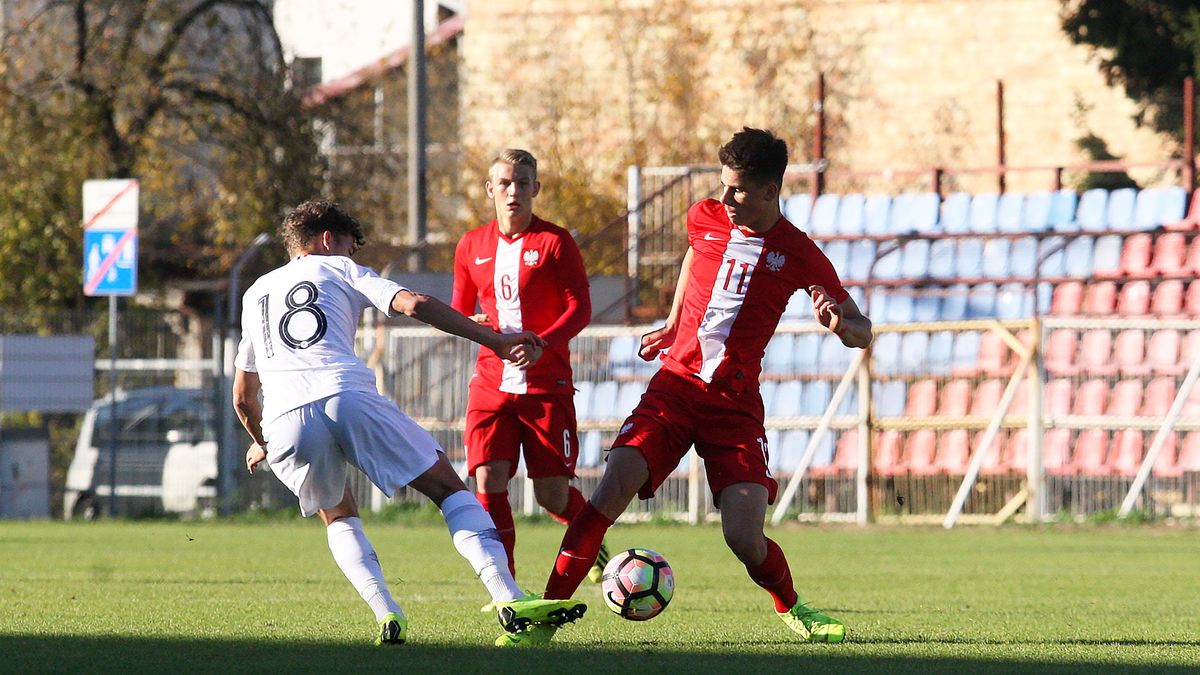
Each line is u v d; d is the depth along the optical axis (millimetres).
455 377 65938
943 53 112750
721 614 26906
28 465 70250
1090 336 63562
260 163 95562
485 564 20531
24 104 91375
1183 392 57906
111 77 93062
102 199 65688
